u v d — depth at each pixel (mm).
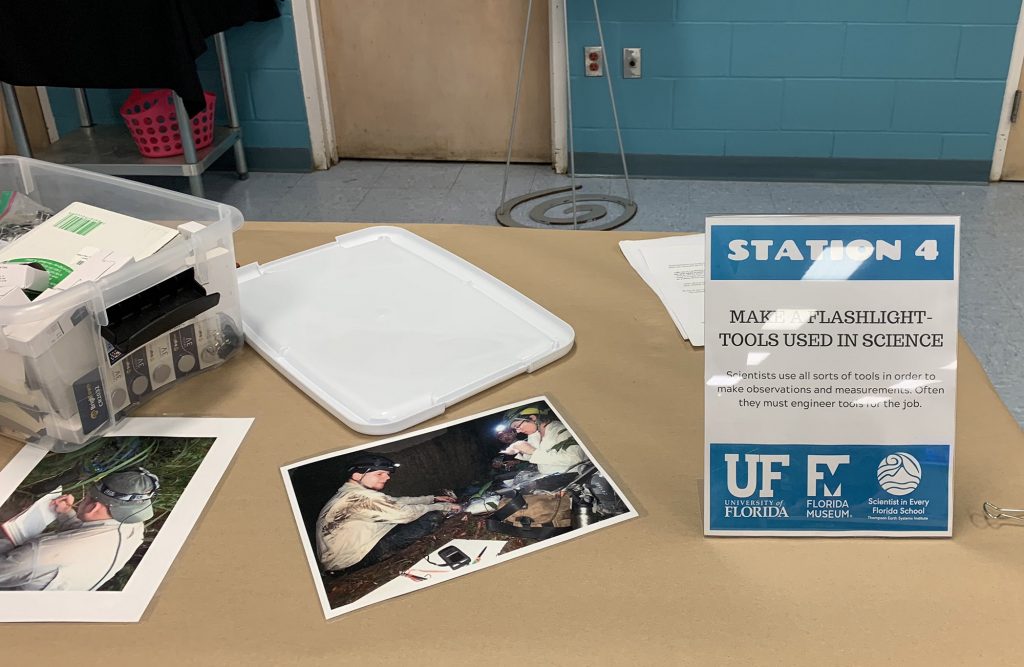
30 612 722
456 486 852
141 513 832
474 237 1389
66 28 2859
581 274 1269
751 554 766
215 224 1009
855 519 786
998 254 2988
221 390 1019
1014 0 3266
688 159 3740
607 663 659
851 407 783
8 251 1013
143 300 946
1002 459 861
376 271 1267
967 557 753
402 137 3992
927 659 652
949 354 776
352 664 664
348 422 931
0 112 3533
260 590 737
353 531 797
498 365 1030
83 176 1179
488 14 3660
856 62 3459
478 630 691
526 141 3916
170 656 676
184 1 2842
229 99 3693
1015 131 3498
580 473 864
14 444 941
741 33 3465
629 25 3504
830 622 689
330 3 3717
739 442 790
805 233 776
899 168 3633
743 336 786
